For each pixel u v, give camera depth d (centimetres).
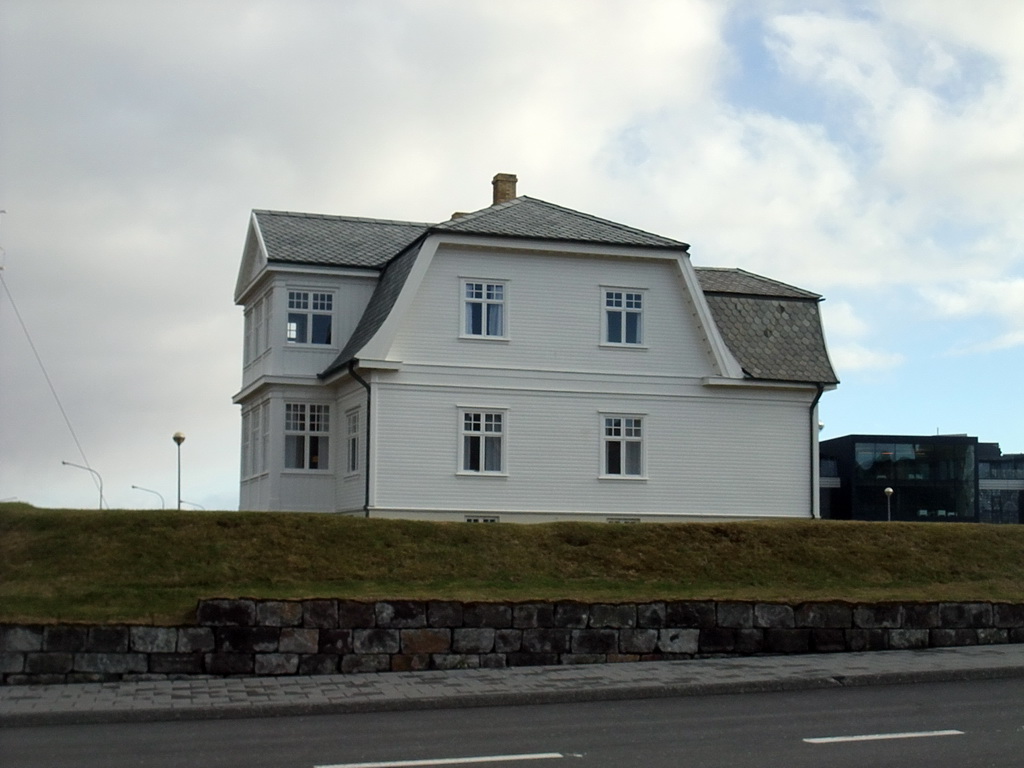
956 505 7169
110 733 1341
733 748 1212
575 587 2117
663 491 3631
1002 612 2109
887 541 2448
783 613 1995
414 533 2236
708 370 3716
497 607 1878
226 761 1154
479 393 3491
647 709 1505
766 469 3744
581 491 3550
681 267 3681
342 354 3647
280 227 3909
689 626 1955
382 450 3388
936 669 1772
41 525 2139
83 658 1706
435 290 3488
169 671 1734
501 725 1377
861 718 1408
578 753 1188
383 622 1827
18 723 1405
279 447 3659
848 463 7188
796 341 3912
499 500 3478
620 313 3669
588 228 3678
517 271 3566
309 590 1988
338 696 1556
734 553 2331
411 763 1138
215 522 2186
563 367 3575
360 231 4041
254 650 1770
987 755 1166
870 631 2031
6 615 1788
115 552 2069
